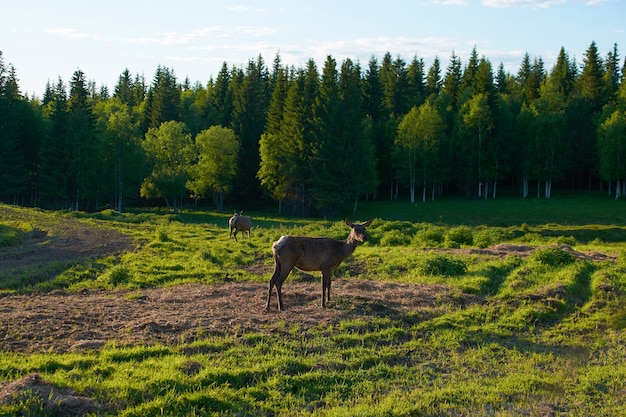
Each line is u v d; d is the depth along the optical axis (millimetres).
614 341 11117
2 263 18844
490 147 68438
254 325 10977
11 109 59469
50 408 6656
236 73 88312
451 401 8039
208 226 37750
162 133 64500
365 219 56969
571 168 73000
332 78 59938
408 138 68125
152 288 15109
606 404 8156
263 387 8117
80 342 9570
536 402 8164
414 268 17656
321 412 7445
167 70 86625
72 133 58969
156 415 6984
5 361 8336
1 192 56812
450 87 85125
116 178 60938
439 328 11531
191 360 8703
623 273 16078
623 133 62875
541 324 12242
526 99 84625
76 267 17734
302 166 61156
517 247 21797
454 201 68250
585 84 78062
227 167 65125
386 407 7559
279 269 12320
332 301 13016
